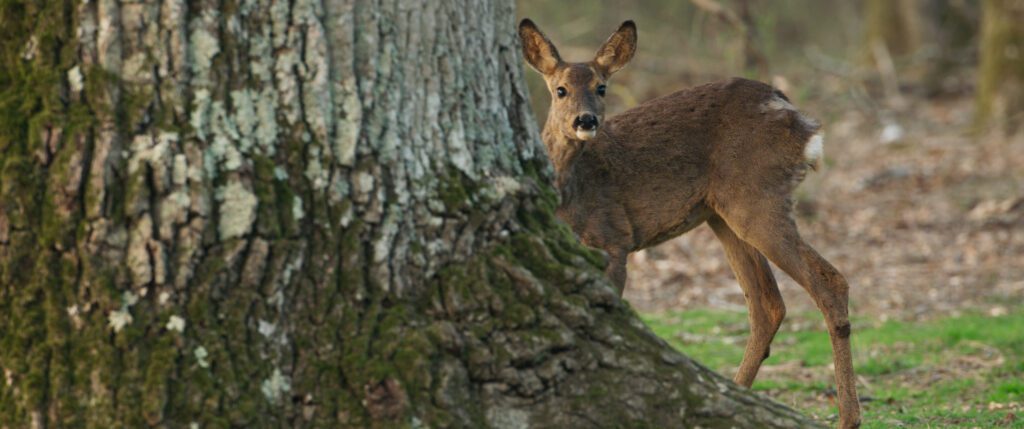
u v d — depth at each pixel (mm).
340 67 7934
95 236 7453
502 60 8844
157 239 7488
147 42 7598
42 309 7488
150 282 7477
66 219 7477
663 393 8062
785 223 12172
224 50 7703
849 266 23312
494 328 7922
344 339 7715
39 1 7664
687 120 12641
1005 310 19734
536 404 7855
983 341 16969
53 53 7621
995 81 35406
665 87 40719
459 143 8344
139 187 7477
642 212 12703
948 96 43688
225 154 7641
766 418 8125
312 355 7672
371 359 7664
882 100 41969
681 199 12656
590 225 12617
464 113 8414
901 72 45969
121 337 7406
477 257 8125
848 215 27438
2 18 7723
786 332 18328
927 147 34531
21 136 7574
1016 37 34969
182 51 7625
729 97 12617
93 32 7590
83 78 7570
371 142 7969
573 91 12734
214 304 7543
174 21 7605
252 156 7715
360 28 7996
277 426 7539
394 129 8047
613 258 12664
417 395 7602
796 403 13820
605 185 12656
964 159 32375
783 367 15914
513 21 8977
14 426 7426
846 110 40438
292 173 7805
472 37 8539
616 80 40594
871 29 48375
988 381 14672
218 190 7602
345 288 7797
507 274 8086
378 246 7871
